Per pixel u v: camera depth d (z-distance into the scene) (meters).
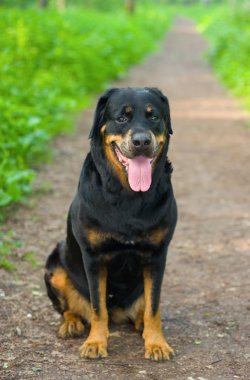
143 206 3.95
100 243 4.06
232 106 15.82
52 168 9.25
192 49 32.72
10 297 4.95
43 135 9.07
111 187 3.97
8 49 13.41
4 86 10.77
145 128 4.02
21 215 7.00
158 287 4.17
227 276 5.68
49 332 4.48
